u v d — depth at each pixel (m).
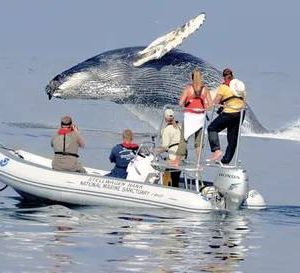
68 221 69.75
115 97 154.12
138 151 78.75
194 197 75.31
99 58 156.00
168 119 78.69
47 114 171.25
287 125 168.12
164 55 154.25
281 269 57.69
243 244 64.12
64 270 55.06
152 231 67.25
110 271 55.22
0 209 74.38
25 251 59.12
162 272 55.50
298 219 74.62
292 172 108.81
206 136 80.00
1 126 150.62
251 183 97.75
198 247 62.53
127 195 76.19
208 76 151.75
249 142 143.62
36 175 77.25
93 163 110.12
